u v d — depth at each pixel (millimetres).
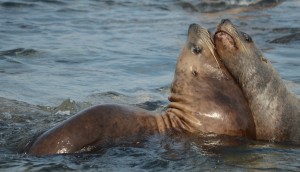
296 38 65625
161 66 54906
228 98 35625
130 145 33000
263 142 35500
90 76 51344
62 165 30453
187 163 31094
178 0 91062
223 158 31984
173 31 70438
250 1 91625
